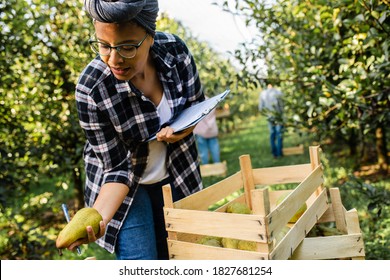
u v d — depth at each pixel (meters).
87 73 1.83
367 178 5.41
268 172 2.25
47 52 5.07
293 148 8.20
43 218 5.62
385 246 2.91
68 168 5.04
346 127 3.61
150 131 1.93
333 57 3.72
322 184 2.08
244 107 13.68
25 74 4.82
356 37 2.95
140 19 1.54
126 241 1.96
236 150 10.35
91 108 1.83
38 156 4.73
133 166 1.97
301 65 3.96
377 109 3.27
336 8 3.04
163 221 2.14
